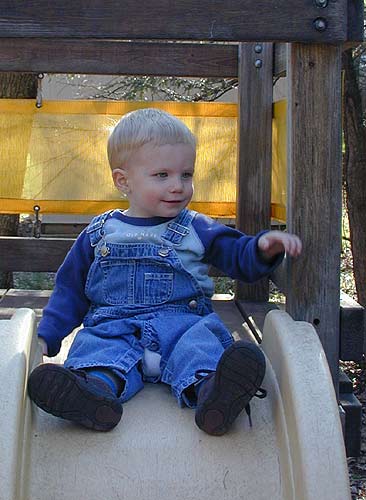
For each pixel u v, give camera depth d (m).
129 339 2.43
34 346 2.39
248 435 2.21
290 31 2.60
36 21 2.54
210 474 2.11
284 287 2.95
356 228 6.65
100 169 4.60
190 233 2.58
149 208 2.55
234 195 4.61
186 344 2.34
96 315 2.53
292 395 2.12
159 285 2.52
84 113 4.61
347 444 2.97
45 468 2.10
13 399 2.02
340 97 2.70
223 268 2.58
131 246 2.53
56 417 2.24
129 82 7.41
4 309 4.09
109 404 2.13
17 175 4.59
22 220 10.09
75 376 2.09
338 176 2.71
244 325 3.75
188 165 2.54
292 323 2.38
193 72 4.40
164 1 2.54
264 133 4.28
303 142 2.71
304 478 1.97
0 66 4.38
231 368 2.04
